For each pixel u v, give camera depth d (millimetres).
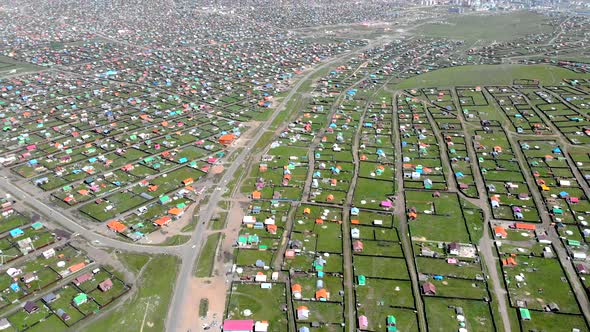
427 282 97562
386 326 87500
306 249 109125
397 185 138750
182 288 96750
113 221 118250
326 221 120562
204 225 118375
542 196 130125
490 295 94688
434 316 89688
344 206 127750
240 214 123438
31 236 112688
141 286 97188
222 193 134125
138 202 128875
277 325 87938
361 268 102938
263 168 148375
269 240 112562
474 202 128875
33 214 122625
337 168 147750
